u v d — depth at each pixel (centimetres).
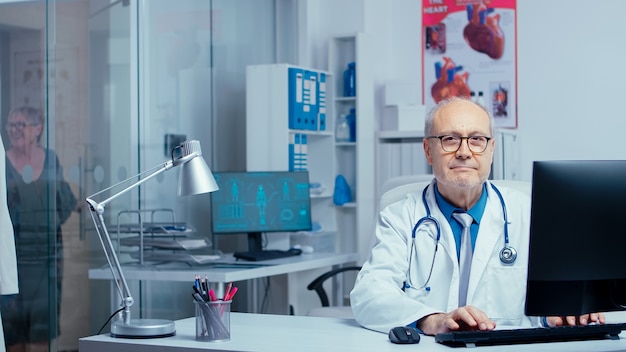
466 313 207
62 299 390
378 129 566
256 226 454
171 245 396
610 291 199
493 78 554
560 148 539
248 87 496
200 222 487
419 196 257
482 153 237
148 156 446
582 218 194
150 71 449
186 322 240
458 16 562
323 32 561
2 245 317
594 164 194
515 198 252
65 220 392
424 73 571
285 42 564
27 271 372
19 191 368
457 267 241
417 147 530
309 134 514
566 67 538
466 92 560
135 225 412
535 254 194
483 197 249
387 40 577
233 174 454
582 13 534
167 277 389
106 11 419
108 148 419
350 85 529
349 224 536
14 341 367
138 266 409
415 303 220
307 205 470
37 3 379
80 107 402
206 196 493
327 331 222
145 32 446
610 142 529
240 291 524
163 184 456
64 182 392
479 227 245
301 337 212
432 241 246
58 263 388
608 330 205
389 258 244
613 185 195
